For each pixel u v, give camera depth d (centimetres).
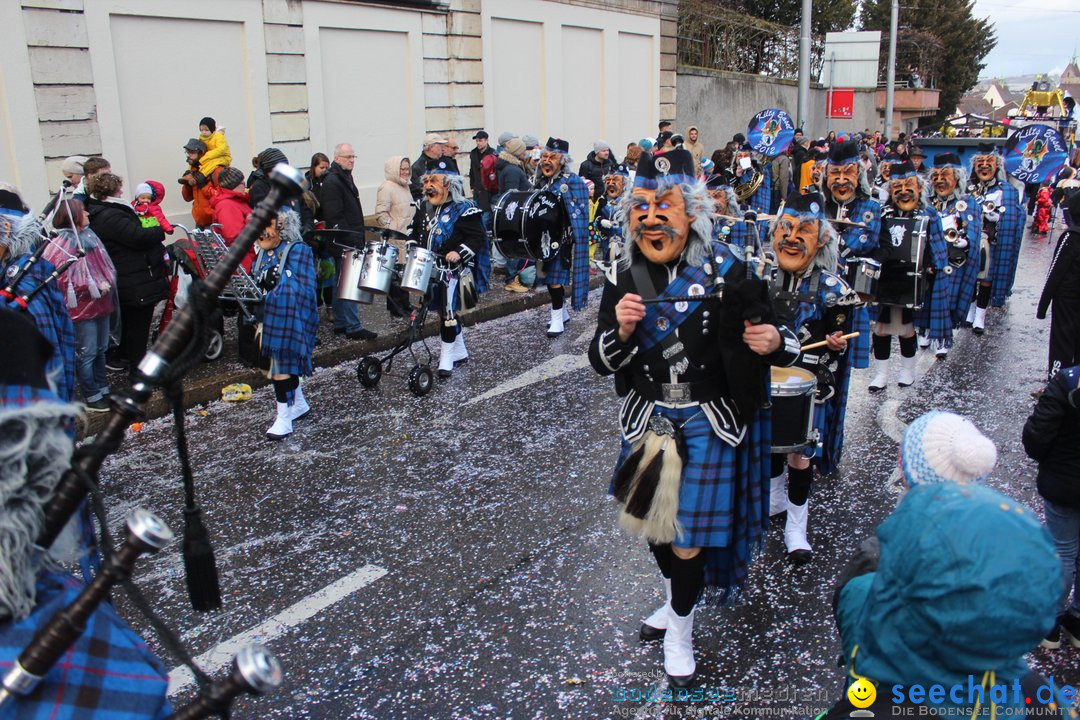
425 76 1305
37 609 149
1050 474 361
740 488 349
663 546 361
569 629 392
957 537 154
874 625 166
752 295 312
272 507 520
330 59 1159
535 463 578
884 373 729
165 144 971
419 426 650
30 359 158
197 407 693
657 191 329
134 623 403
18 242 409
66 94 865
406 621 401
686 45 2238
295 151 1119
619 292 347
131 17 922
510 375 776
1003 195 896
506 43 1453
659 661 369
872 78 2686
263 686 156
